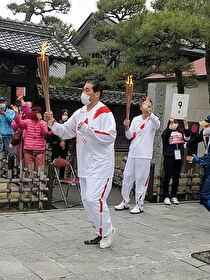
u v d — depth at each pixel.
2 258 3.72
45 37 10.62
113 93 14.91
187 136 6.50
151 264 3.83
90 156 4.06
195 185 7.56
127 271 3.61
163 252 4.22
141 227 5.21
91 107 4.14
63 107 13.11
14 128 7.06
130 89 5.39
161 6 10.81
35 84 10.32
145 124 5.87
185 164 9.59
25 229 4.75
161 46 10.76
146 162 5.89
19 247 4.07
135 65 11.37
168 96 15.16
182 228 5.31
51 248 4.11
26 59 9.97
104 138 3.96
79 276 3.41
